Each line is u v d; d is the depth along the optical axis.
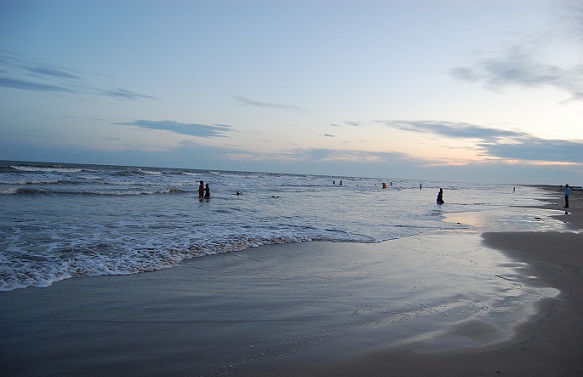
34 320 5.09
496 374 3.86
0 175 33.56
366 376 3.77
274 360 4.11
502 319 5.52
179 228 12.76
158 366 3.96
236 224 14.45
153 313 5.52
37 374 3.77
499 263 9.62
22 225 12.09
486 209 28.73
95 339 4.61
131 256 8.66
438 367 3.98
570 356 4.34
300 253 10.12
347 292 6.79
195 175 63.97
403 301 6.34
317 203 27.73
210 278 7.48
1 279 6.62
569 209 30.69
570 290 7.21
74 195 24.61
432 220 19.55
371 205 28.19
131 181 39.53
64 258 8.15
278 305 6.01
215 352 4.30
